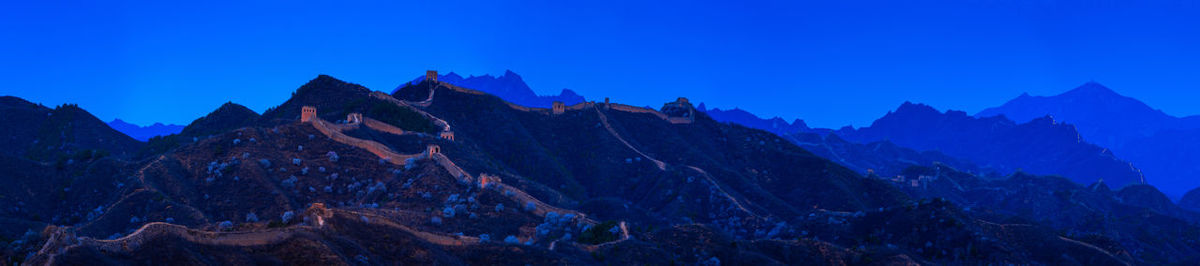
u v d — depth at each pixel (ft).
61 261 395.55
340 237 494.59
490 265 535.60
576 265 548.72
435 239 549.13
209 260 436.76
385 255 501.97
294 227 491.31
